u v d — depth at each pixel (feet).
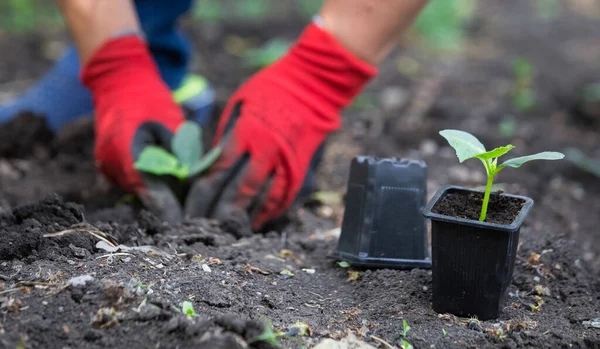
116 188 5.18
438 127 6.27
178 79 5.87
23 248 4.19
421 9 4.70
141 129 4.80
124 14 4.86
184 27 10.00
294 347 3.92
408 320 4.10
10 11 9.89
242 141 4.69
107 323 3.88
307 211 5.16
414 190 4.42
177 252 4.34
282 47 7.63
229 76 7.96
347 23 4.68
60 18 10.02
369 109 6.84
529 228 5.07
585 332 4.09
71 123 5.69
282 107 4.72
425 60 9.46
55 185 5.23
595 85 8.14
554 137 6.33
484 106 7.17
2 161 5.50
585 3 15.48
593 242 5.04
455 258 4.08
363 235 4.41
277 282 4.30
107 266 4.13
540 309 4.22
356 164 4.44
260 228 4.86
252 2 11.35
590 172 5.86
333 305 4.20
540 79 8.59
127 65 4.85
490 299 4.08
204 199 4.69
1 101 6.60
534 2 15.01
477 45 10.96
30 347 3.80
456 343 4.00
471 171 5.70
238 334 3.85
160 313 3.90
